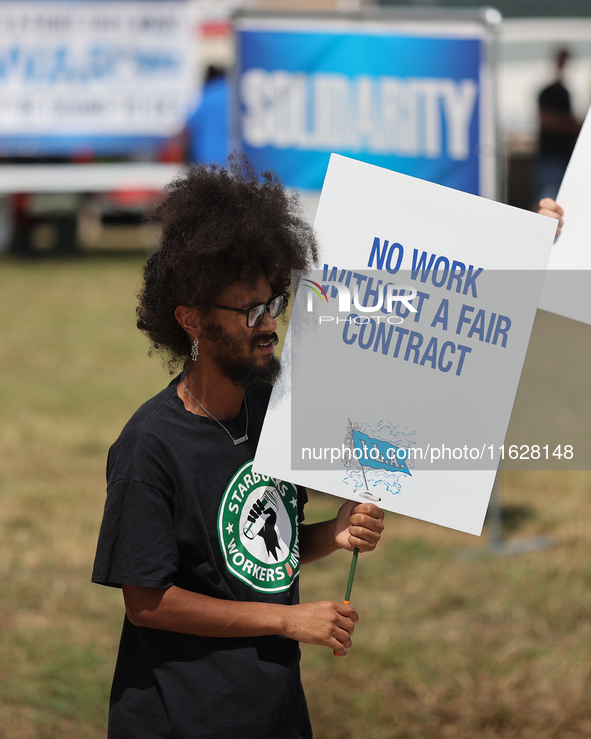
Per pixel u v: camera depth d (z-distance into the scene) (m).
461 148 10.98
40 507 11.84
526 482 13.01
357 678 7.97
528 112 25.78
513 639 8.55
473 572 9.99
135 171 30.47
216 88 25.06
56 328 22.48
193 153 25.27
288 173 11.16
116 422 15.45
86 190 30.55
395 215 4.30
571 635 8.62
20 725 7.25
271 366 4.10
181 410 4.11
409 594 9.51
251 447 4.23
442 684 7.84
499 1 25.52
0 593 9.48
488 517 11.63
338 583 9.80
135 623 4.00
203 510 4.02
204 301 3.98
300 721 4.34
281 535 4.26
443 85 10.91
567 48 25.44
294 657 4.27
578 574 9.86
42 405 16.34
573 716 7.37
